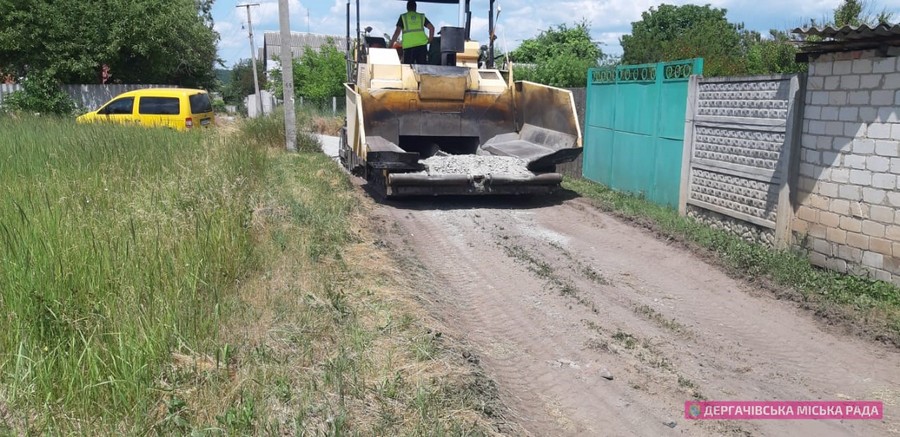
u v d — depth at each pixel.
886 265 6.61
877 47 6.62
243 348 4.28
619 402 4.68
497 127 11.42
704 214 9.43
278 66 43.78
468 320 5.99
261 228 6.92
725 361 5.43
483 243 8.34
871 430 4.48
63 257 4.68
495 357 5.26
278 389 3.82
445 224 9.18
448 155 10.81
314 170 11.86
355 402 3.88
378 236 8.16
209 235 5.74
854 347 5.73
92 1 23.89
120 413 3.42
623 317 6.21
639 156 11.05
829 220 7.27
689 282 7.22
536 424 4.30
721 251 8.01
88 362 3.62
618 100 11.69
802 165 7.64
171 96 19.06
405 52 11.96
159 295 4.53
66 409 3.38
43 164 8.27
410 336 4.93
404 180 9.56
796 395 4.92
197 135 13.12
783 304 6.63
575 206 10.38
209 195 7.04
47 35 22.97
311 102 32.38
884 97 6.53
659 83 10.42
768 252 7.68
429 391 4.12
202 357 4.11
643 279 7.28
